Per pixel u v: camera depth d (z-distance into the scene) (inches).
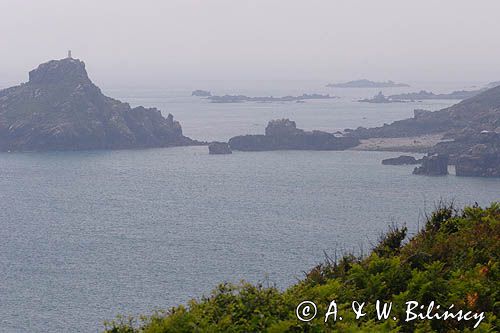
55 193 7780.5
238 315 509.0
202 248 4552.2
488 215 732.0
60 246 4781.0
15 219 6092.5
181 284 3545.8
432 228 745.6
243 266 3937.0
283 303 524.7
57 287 3535.9
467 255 623.2
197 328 481.1
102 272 3878.0
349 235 4960.6
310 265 3885.3
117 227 5590.6
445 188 7859.3
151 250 4544.8
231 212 6304.1
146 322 530.6
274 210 6382.9
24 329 2810.0
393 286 569.9
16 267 4067.4
